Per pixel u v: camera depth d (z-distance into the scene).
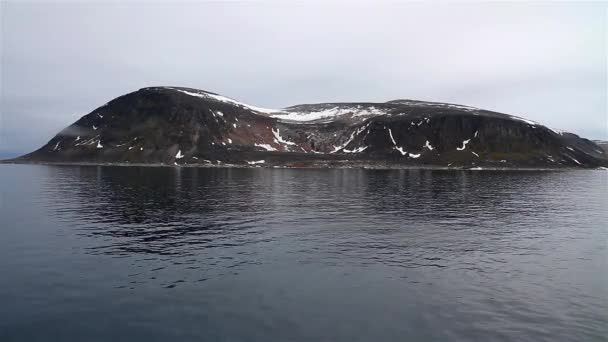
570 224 43.50
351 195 71.00
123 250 30.73
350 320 18.86
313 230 39.19
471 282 24.22
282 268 26.69
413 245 33.41
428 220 45.34
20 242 33.00
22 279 23.92
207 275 25.05
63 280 23.84
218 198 63.72
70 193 68.62
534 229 40.53
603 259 29.42
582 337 17.27
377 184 96.06
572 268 27.14
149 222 42.34
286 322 18.61
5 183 88.06
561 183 108.31
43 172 132.88
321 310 19.97
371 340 16.92
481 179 119.00
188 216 46.41
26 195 65.50
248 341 16.80
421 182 103.81
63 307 20.03
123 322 18.47
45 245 32.06
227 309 19.98
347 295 22.00
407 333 17.58
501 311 19.98
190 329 17.84
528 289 23.06
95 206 53.47
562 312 19.86
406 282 24.16
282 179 109.62
